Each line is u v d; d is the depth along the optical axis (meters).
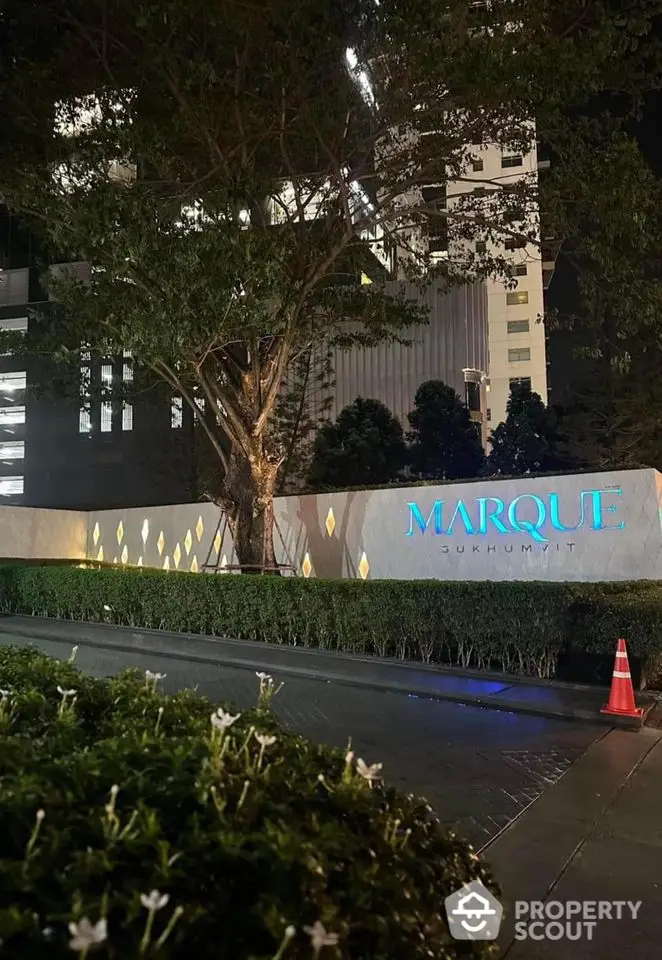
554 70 9.33
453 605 10.42
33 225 13.34
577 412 27.91
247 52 10.76
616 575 12.34
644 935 3.62
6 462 40.34
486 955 2.27
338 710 8.22
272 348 14.86
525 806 5.39
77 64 11.54
